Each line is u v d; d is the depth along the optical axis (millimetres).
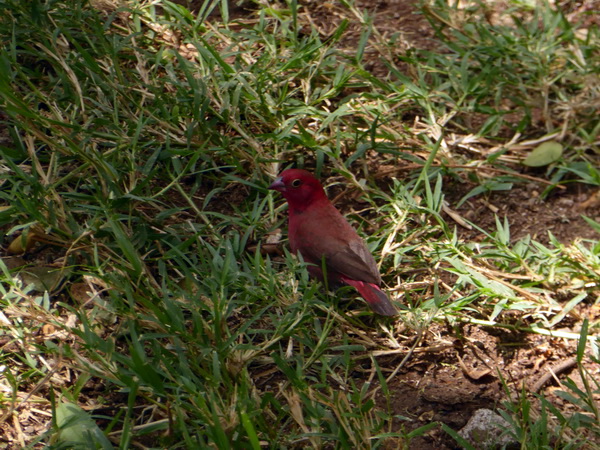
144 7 11562
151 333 7762
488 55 12195
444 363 8445
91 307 8500
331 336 8531
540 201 10633
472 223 10164
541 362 8508
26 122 9078
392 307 8375
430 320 8516
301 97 11352
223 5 11555
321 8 12930
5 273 8070
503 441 7316
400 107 11508
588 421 7430
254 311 8539
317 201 8898
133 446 7125
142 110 9773
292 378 7285
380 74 11977
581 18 13469
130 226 8953
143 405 7543
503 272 9414
